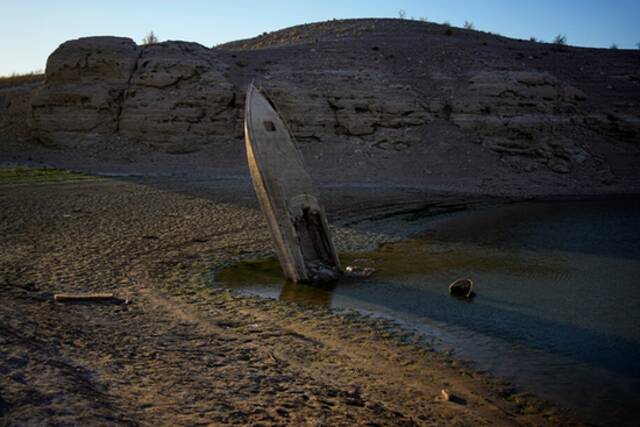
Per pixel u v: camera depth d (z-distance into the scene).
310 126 36.81
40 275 12.56
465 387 7.76
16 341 7.40
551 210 25.94
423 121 38.25
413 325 10.39
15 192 23.38
